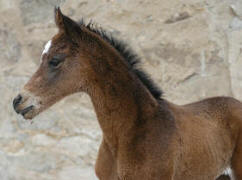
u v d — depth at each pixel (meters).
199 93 9.32
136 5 9.73
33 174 9.59
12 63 10.14
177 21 9.54
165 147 5.75
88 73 5.80
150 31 9.59
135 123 5.80
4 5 10.30
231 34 9.30
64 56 5.73
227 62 9.28
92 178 9.34
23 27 10.18
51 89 5.77
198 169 6.25
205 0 9.48
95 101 5.91
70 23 5.75
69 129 9.60
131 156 5.77
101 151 6.19
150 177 5.73
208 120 6.58
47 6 10.20
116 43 6.09
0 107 9.98
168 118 5.95
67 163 9.50
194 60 9.39
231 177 6.89
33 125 9.75
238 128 6.76
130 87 5.86
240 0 9.38
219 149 6.54
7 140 9.84
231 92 9.22
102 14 9.84
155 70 9.48
